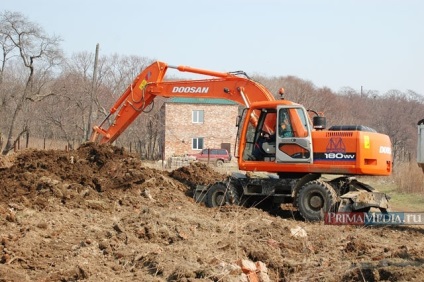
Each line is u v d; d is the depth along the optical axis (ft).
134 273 27.81
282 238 36.47
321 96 225.76
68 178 49.52
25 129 135.33
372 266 28.71
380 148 48.03
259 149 50.65
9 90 149.48
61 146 157.89
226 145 174.70
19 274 26.04
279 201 49.88
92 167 53.42
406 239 40.42
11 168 50.93
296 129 48.55
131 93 59.26
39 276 26.61
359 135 46.93
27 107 146.30
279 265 30.25
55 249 30.81
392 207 60.95
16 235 32.35
